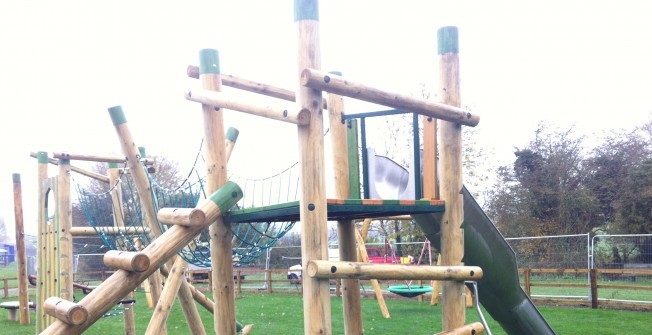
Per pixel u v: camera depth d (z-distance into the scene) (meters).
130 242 7.25
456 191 4.53
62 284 7.50
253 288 18.38
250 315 11.95
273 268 24.22
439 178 4.75
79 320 3.44
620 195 23.64
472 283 4.48
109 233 7.07
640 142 24.48
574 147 25.09
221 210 4.21
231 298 4.36
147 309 13.44
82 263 23.44
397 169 4.99
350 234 5.17
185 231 4.02
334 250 18.14
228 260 4.37
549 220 24.14
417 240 21.08
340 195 4.83
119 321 11.26
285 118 3.51
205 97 4.32
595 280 12.18
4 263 42.69
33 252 31.08
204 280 19.77
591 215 24.00
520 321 5.56
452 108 4.39
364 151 4.68
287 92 5.14
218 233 4.33
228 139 6.11
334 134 4.89
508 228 24.20
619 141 24.83
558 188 24.25
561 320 10.37
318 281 3.41
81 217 22.86
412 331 9.29
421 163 5.02
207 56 4.52
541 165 24.84
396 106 3.94
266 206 3.95
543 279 16.52
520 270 13.31
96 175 8.70
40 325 8.33
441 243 4.54
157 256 3.84
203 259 4.90
